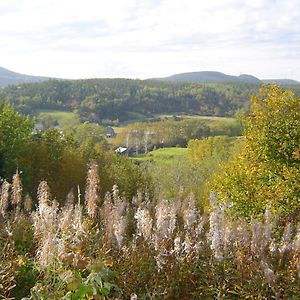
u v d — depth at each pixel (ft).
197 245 21.21
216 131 219.00
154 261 20.12
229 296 19.42
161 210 22.54
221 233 21.40
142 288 18.81
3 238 21.13
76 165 91.09
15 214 24.88
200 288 19.39
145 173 106.73
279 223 39.73
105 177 88.43
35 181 82.38
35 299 11.33
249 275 19.93
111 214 22.36
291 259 22.61
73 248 14.69
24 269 17.48
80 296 10.44
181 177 110.73
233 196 55.88
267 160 58.18
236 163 62.95
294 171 55.21
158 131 208.95
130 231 26.13
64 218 17.13
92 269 10.96
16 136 83.97
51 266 13.08
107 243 20.06
